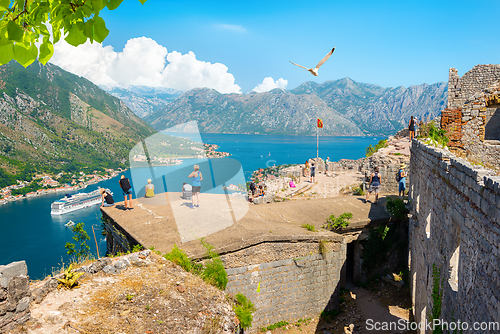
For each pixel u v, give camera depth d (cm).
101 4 219
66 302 625
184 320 665
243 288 1106
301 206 1752
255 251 1126
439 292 777
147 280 764
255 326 1150
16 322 516
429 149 971
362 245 1620
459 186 624
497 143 1396
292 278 1212
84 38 238
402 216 1625
